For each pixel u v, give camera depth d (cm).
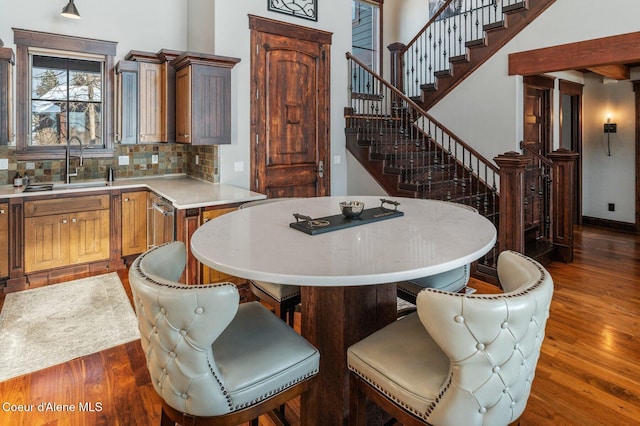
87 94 429
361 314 169
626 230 612
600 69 521
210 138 393
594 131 641
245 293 360
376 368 129
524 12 480
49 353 258
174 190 387
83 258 403
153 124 423
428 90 588
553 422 194
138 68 413
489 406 108
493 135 519
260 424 196
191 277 331
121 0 436
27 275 371
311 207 239
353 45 723
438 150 575
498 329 104
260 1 429
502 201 362
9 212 359
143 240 435
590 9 426
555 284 379
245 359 130
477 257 146
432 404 113
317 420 177
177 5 472
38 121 406
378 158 489
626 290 364
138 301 122
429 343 136
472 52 534
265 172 451
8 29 381
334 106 509
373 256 140
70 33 409
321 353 173
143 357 255
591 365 243
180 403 120
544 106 558
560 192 443
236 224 193
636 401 210
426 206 243
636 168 595
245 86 426
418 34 648
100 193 407
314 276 120
